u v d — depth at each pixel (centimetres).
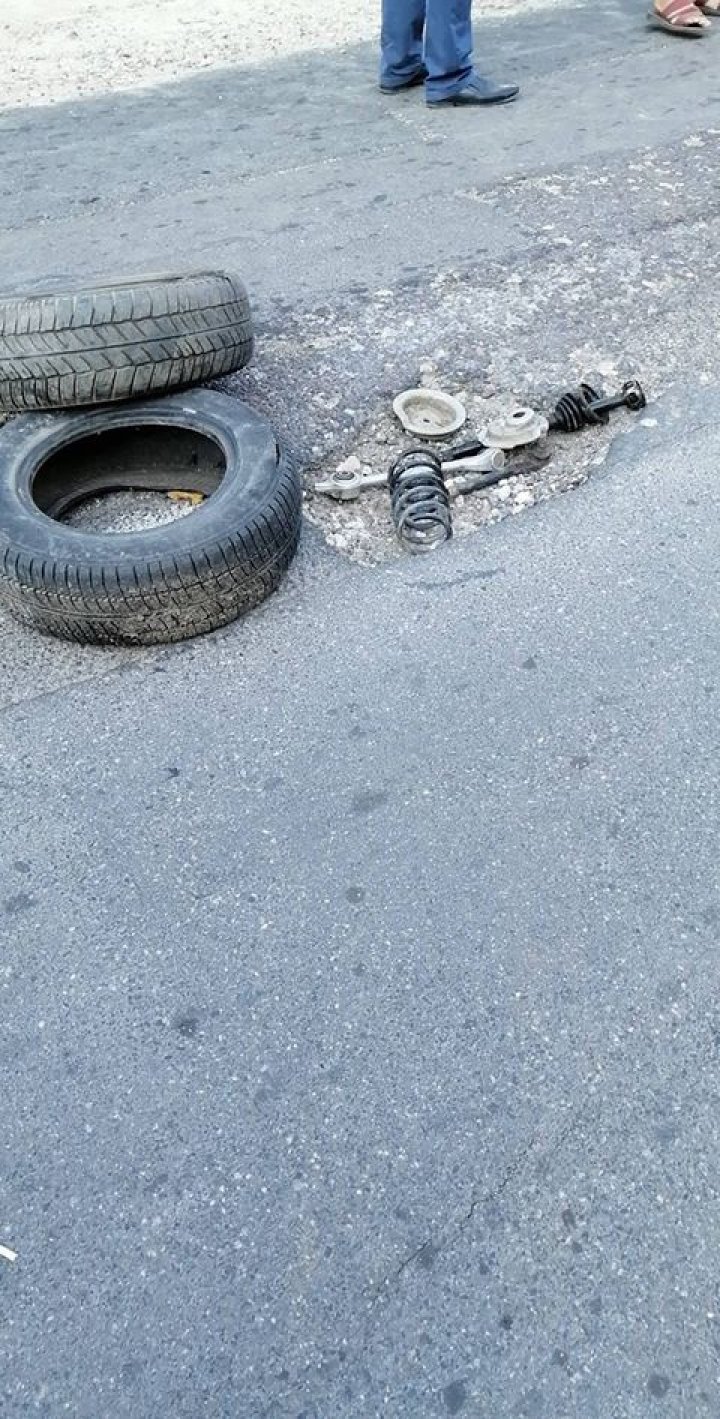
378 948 155
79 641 198
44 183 356
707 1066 143
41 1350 124
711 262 296
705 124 378
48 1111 141
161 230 322
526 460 239
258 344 266
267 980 152
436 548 218
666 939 155
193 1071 144
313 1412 119
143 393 213
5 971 154
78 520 227
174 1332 125
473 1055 145
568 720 183
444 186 340
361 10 520
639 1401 119
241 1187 135
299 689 190
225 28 499
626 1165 136
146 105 414
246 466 203
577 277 289
